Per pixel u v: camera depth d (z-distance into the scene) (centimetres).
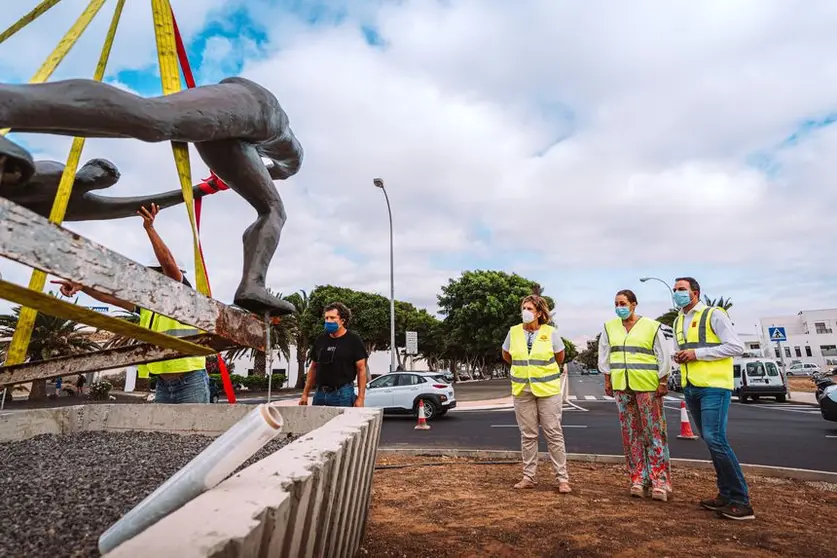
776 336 1919
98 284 89
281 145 166
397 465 566
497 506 376
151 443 245
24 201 158
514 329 471
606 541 295
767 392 1808
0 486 151
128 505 133
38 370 182
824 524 338
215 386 1301
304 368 3703
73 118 96
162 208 199
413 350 1894
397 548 279
